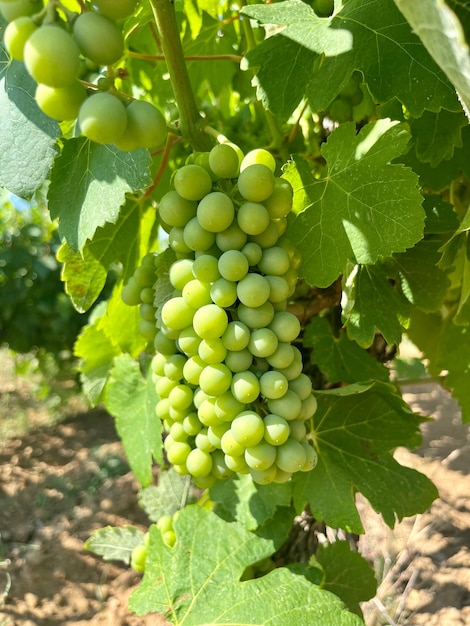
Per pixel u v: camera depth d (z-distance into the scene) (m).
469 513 1.05
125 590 1.04
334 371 0.38
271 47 0.30
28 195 0.25
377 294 0.35
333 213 0.28
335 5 0.31
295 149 0.42
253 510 0.35
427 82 0.27
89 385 0.50
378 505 0.35
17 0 0.21
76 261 0.37
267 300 0.24
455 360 0.40
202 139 0.30
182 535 0.36
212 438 0.26
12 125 0.26
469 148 0.35
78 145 0.27
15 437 1.67
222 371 0.24
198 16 0.42
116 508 1.24
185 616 0.33
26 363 1.81
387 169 0.27
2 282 1.64
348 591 0.39
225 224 0.24
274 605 0.33
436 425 1.37
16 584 1.05
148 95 0.44
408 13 0.19
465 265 0.35
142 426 0.42
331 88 0.28
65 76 0.19
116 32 0.21
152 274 0.33
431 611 0.85
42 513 1.26
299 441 0.25
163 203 0.25
